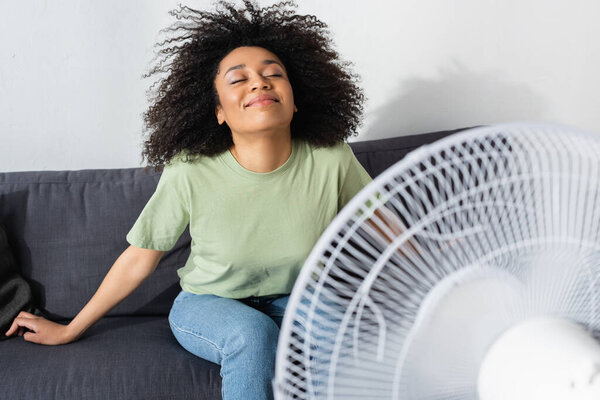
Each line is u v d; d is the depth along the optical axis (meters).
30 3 1.70
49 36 1.73
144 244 1.34
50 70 1.75
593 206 0.81
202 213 1.30
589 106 2.04
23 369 1.27
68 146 1.81
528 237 0.79
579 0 1.95
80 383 1.24
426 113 1.96
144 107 1.81
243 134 1.24
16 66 1.73
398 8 1.87
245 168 1.28
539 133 0.81
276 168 1.29
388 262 0.77
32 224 1.54
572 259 0.81
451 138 0.73
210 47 1.34
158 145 1.39
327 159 1.33
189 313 1.32
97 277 1.55
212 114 1.37
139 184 1.61
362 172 1.40
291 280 1.35
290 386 0.78
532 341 0.76
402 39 1.89
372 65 1.89
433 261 0.77
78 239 1.55
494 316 0.77
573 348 0.74
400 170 0.72
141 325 1.51
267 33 1.37
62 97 1.77
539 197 0.80
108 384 1.24
